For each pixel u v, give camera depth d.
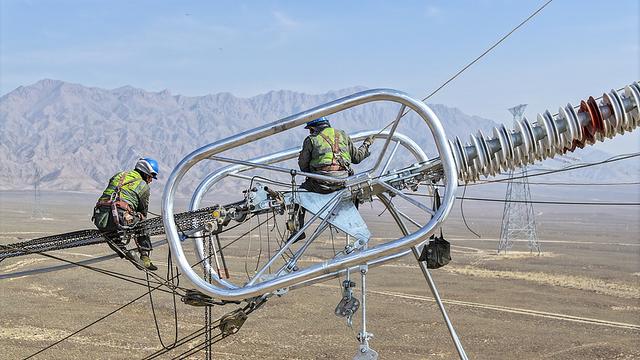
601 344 36.50
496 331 39.12
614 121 9.06
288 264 9.41
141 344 32.88
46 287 48.66
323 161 9.71
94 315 39.53
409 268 66.19
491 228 137.00
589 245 101.00
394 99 8.56
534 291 55.09
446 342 36.16
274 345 33.66
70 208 183.12
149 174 10.37
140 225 9.84
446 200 8.34
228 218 9.64
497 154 9.22
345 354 32.62
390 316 42.41
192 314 39.88
